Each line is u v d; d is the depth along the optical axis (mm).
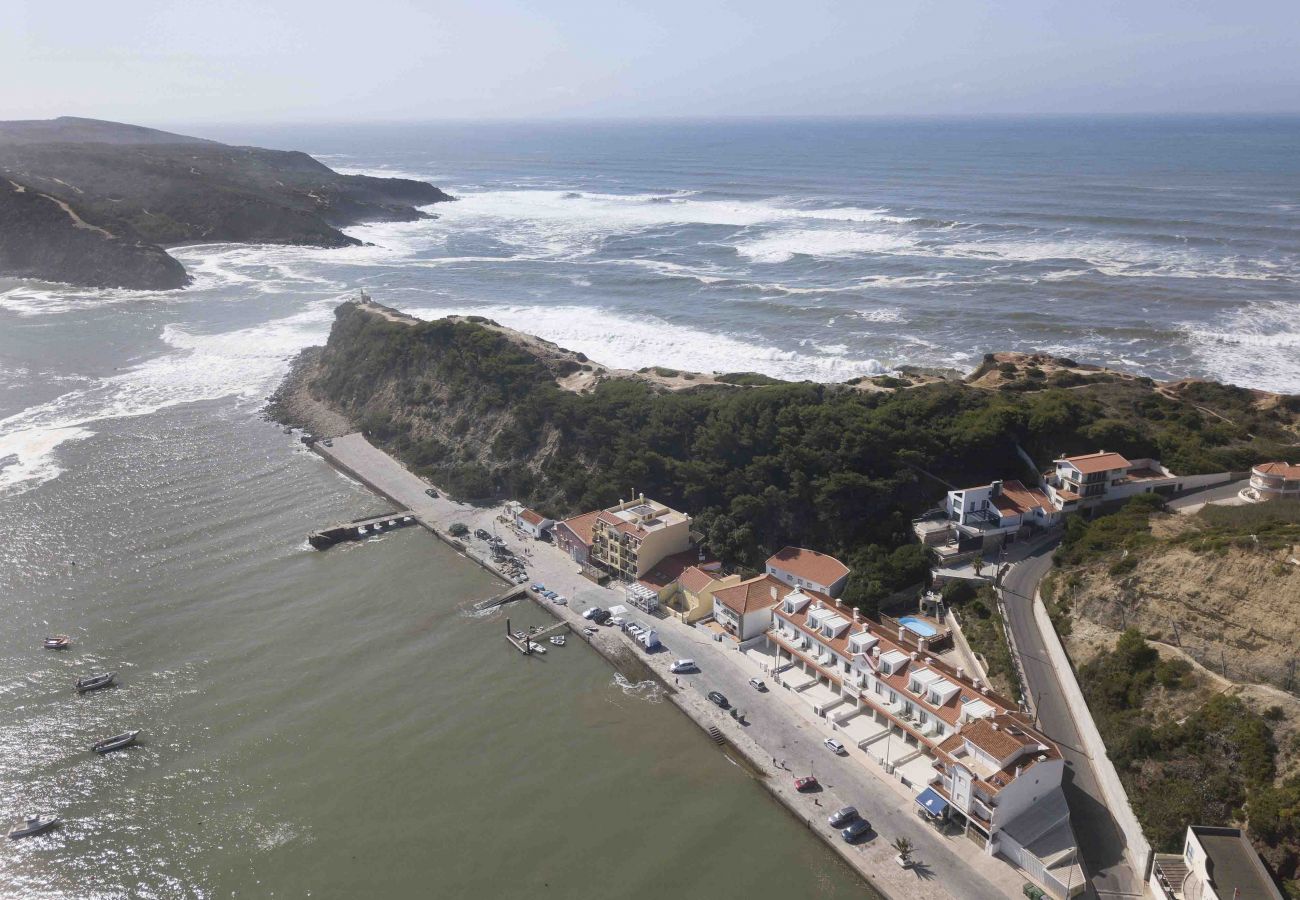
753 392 96688
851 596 72562
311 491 102375
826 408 90875
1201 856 46094
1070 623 66000
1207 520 73562
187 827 55219
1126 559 65000
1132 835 50406
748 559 82188
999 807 51031
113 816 56031
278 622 76562
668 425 95750
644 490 91625
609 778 59219
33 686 67625
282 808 56688
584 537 85938
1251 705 52969
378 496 101562
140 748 61656
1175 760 52688
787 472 85750
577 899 50219
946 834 53344
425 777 59250
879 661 62500
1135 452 89375
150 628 75312
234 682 68625
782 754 60188
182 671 69812
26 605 78312
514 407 106000
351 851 53469
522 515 92938
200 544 89688
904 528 81312
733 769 59906
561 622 76750
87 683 67375
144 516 95188
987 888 49375
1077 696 59812
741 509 83750
